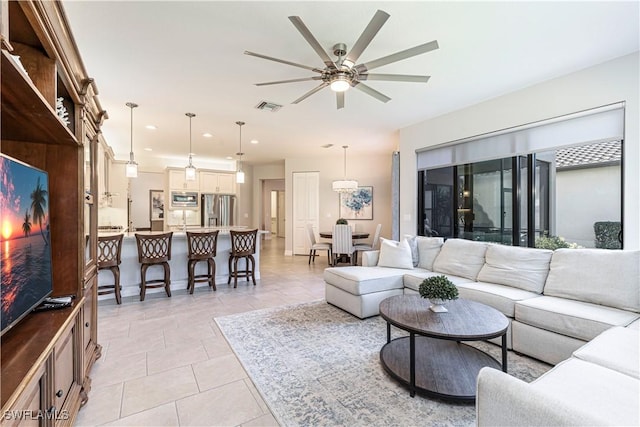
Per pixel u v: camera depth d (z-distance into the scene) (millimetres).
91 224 2238
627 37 2424
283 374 2145
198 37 2391
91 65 2846
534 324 2318
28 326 1437
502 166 3816
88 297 2064
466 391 1847
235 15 2121
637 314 2119
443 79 3213
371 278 3314
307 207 8062
